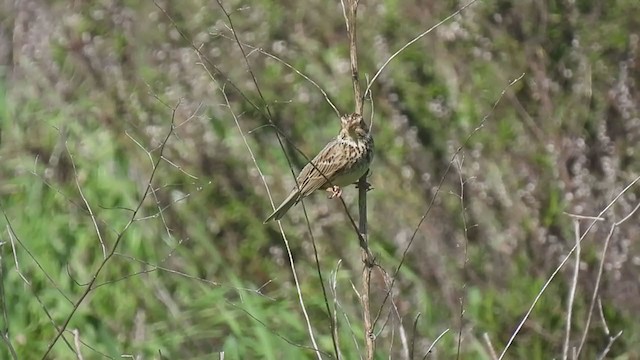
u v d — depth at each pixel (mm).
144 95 16156
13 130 15586
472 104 16141
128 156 15297
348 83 16625
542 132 15711
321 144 16219
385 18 16922
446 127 16141
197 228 14656
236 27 17219
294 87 16609
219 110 16109
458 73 16562
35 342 13031
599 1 16766
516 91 16250
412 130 16062
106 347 13070
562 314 13875
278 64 16719
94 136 15445
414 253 14836
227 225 15195
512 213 14977
